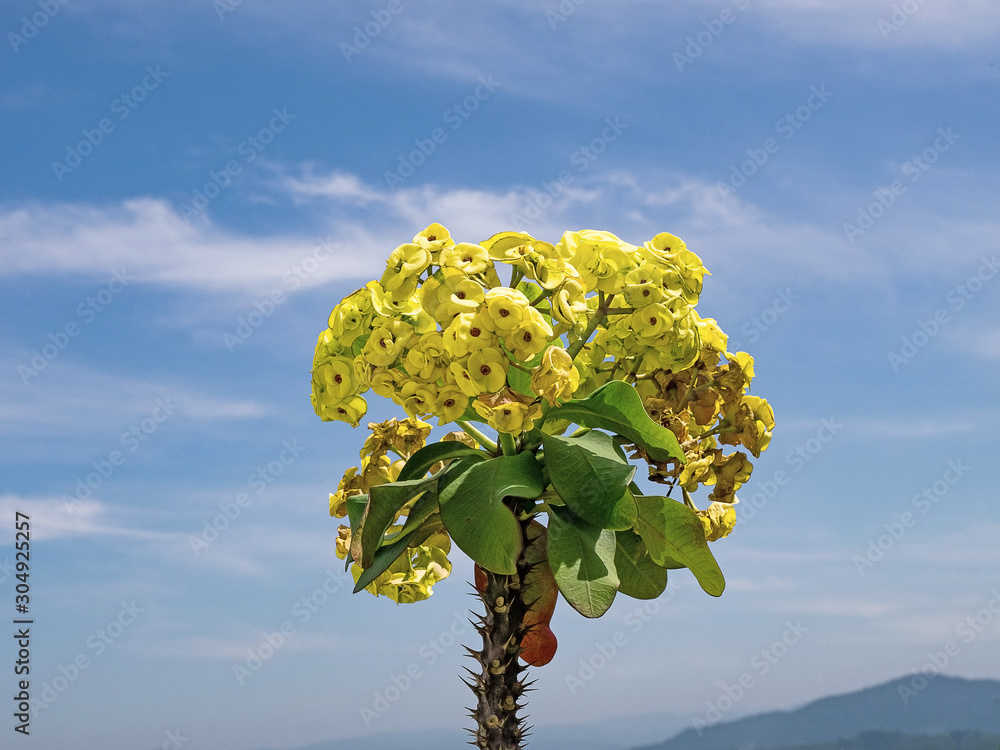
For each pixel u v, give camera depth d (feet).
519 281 1.69
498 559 1.57
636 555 1.92
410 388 1.59
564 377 1.54
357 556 1.70
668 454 1.76
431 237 1.73
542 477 1.69
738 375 1.93
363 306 1.73
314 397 1.84
